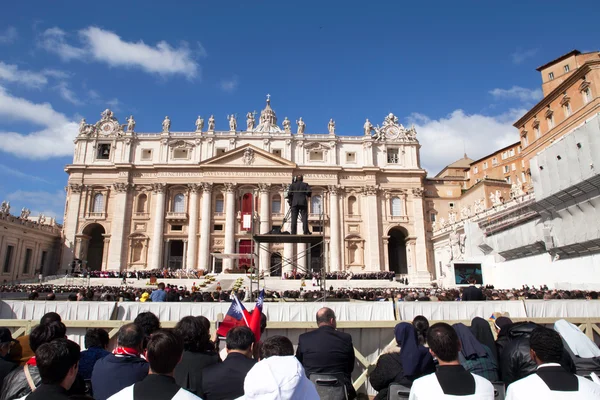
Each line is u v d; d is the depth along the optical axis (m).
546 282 37.88
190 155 69.88
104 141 70.06
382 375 6.87
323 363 6.76
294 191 18.11
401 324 6.93
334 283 51.28
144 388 4.45
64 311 11.39
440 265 65.38
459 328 7.26
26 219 59.06
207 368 5.83
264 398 4.35
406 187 71.00
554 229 36.03
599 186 30.22
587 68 45.09
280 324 10.67
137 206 67.69
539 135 55.59
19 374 5.66
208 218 66.38
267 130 78.69
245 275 51.84
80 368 6.49
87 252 70.88
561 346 5.07
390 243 76.94
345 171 69.69
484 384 4.89
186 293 27.56
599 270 31.27
